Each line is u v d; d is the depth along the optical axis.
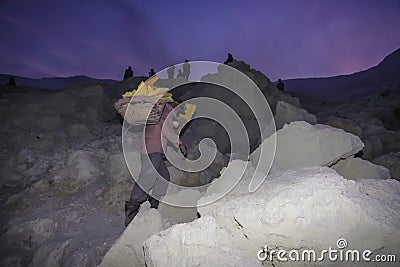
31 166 4.69
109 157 4.75
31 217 3.55
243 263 1.80
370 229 1.78
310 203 1.91
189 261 1.86
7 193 4.11
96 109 6.94
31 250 3.17
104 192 4.02
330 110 10.03
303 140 3.16
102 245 3.09
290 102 7.39
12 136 5.40
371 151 5.11
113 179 4.23
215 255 1.85
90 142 5.51
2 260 2.98
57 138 5.54
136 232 2.63
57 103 6.73
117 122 6.67
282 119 5.18
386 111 8.95
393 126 8.41
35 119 5.91
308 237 1.83
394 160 4.39
